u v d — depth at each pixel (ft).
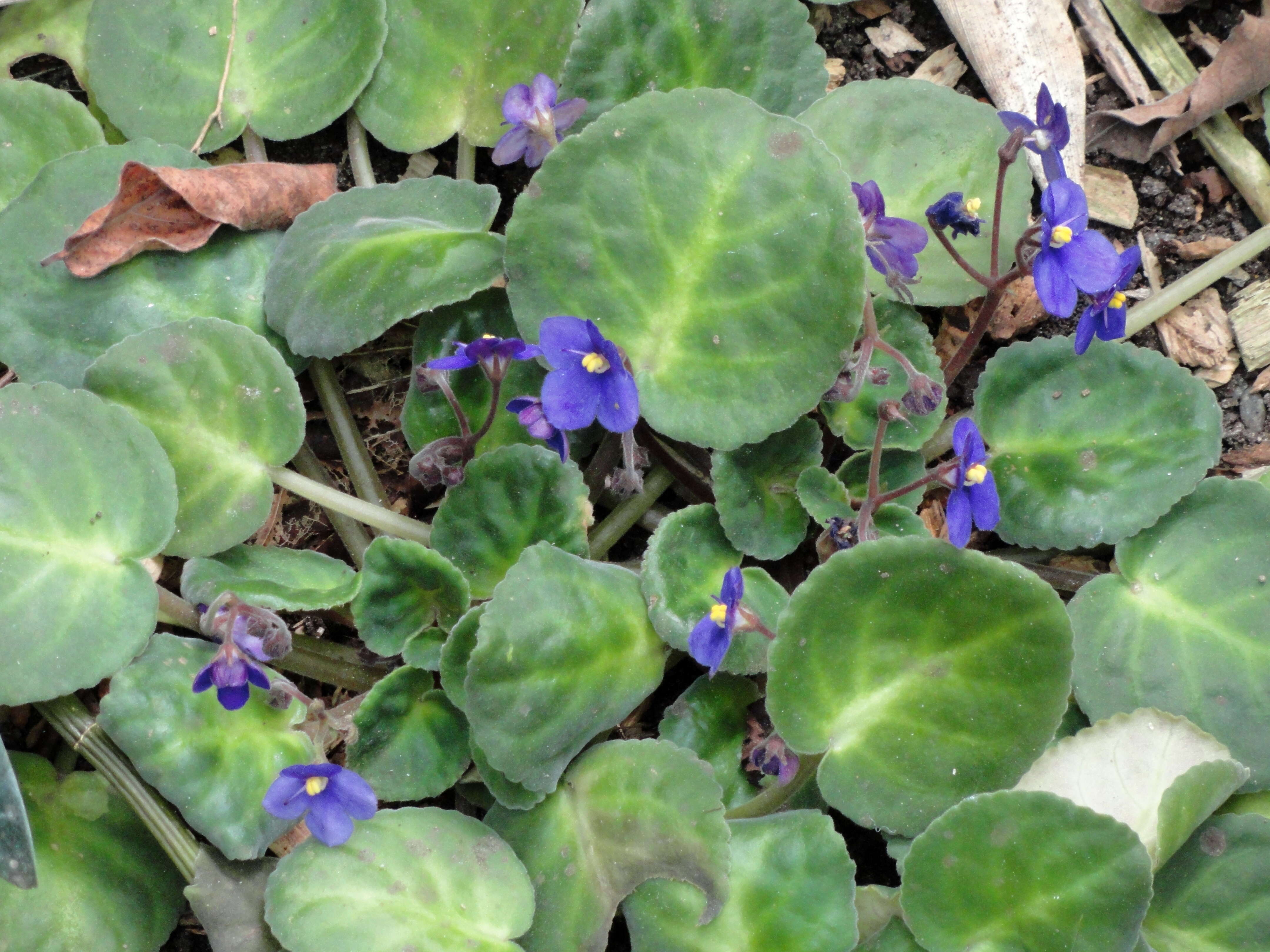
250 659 1.44
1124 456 1.60
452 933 1.45
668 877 1.47
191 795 1.47
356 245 1.59
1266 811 1.54
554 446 1.51
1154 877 1.49
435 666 1.53
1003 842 1.44
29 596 1.48
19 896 1.49
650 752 1.50
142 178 1.60
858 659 1.50
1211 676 1.55
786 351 1.55
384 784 1.52
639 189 1.55
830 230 1.51
